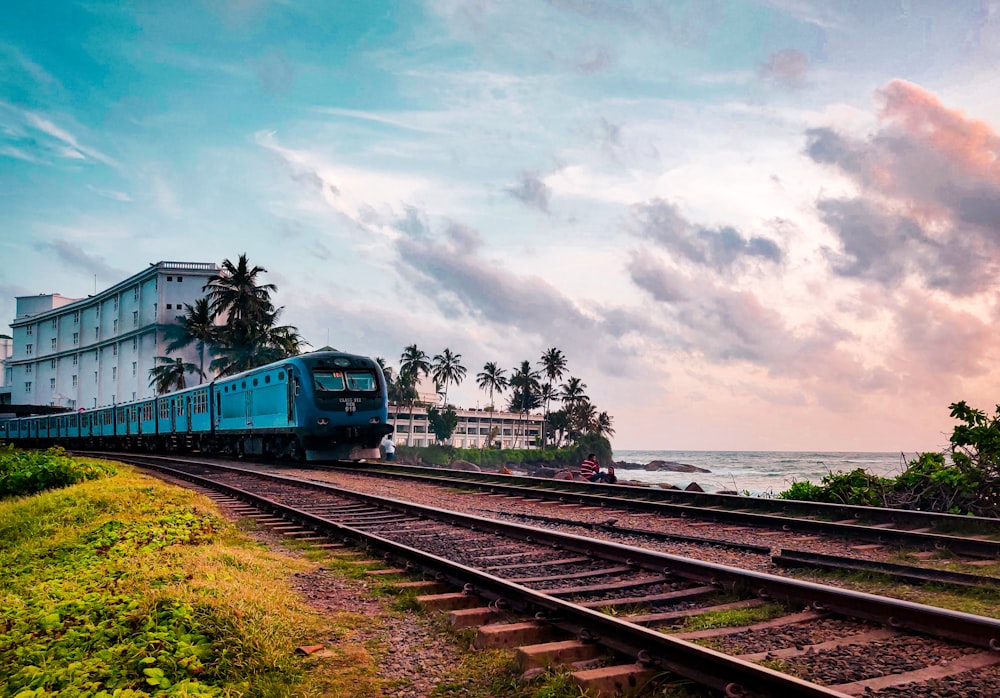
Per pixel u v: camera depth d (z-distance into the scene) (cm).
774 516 1060
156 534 962
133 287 10794
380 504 1260
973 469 1226
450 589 648
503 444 16488
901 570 679
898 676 405
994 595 609
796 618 519
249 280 6094
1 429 6481
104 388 11669
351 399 2347
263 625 500
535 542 870
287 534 1007
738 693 368
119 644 468
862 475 1363
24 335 14250
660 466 15700
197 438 3306
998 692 384
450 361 14512
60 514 1347
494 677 428
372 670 450
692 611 554
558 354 15825
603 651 451
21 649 471
